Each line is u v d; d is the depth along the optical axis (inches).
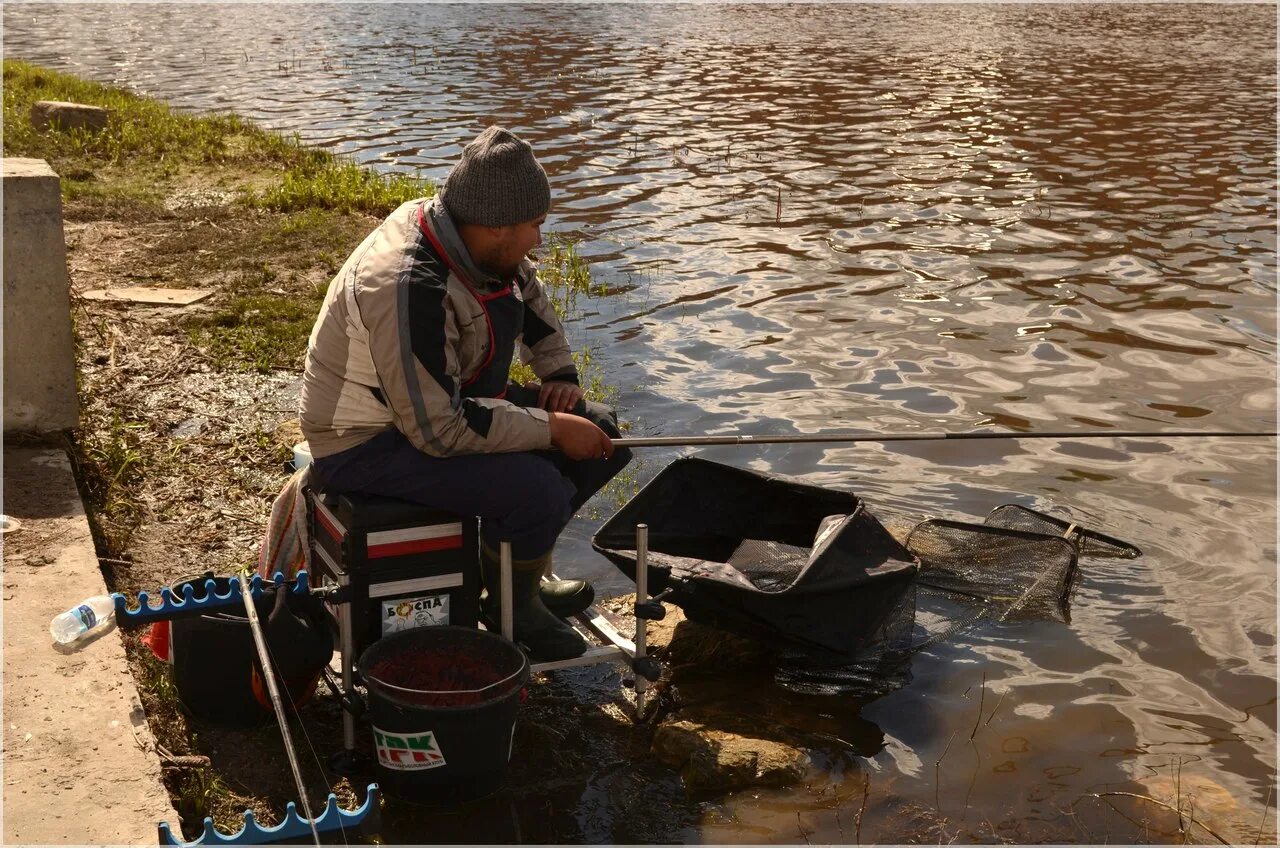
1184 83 891.4
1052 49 1145.4
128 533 189.2
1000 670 171.0
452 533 142.3
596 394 266.8
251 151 503.8
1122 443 250.5
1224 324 330.0
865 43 1179.3
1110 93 826.8
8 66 685.9
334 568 144.7
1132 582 194.5
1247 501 224.4
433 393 134.3
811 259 390.9
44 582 160.9
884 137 632.4
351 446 140.8
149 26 1267.2
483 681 139.2
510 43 1115.3
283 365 268.4
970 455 243.3
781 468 235.0
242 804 133.6
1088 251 404.2
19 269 197.6
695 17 1496.1
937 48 1134.4
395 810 135.3
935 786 146.3
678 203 469.4
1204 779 148.7
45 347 202.1
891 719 159.5
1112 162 569.3
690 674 168.7
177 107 676.1
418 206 140.6
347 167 467.8
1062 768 150.2
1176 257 397.4
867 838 136.6
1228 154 594.2
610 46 1103.0
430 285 134.0
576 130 631.2
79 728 133.6
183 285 319.3
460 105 711.7
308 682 145.3
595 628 162.1
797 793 143.9
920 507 219.8
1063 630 180.9
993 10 1718.8
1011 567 193.8
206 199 421.7
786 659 169.9
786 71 927.0
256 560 184.7
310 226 381.7
